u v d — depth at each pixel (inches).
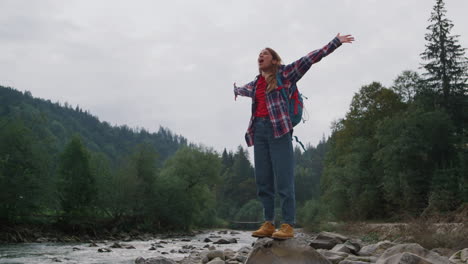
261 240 177.9
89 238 1729.8
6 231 1496.1
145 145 2289.6
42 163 1654.8
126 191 2066.9
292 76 172.7
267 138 180.4
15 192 1528.1
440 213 1200.2
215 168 2517.2
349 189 1784.0
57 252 997.2
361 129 1952.5
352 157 1833.2
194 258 491.2
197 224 3132.4
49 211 1876.2
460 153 1369.3
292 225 175.6
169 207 2252.7
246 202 5211.6
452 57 1644.9
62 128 7298.2
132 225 2119.8
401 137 1512.1
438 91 1643.7
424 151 1483.8
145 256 884.6
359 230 1317.7
